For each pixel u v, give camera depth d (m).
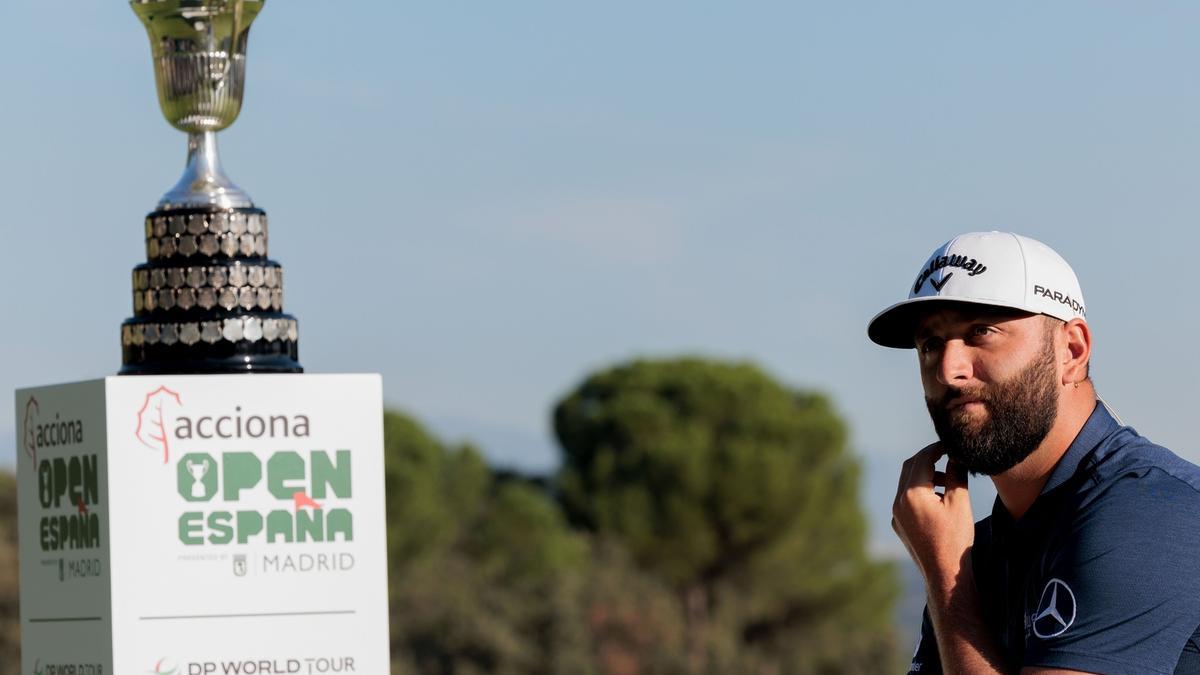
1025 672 8.44
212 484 8.20
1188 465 8.60
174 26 8.66
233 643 8.20
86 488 8.33
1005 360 8.71
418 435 118.19
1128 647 8.21
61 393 8.52
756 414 116.19
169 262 8.58
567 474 121.12
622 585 92.38
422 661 82.31
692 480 113.75
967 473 9.35
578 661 82.56
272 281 8.69
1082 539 8.40
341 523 8.34
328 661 8.29
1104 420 8.82
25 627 9.01
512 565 114.44
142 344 8.55
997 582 9.12
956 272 8.78
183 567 8.16
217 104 8.73
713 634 98.00
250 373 8.41
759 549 113.75
